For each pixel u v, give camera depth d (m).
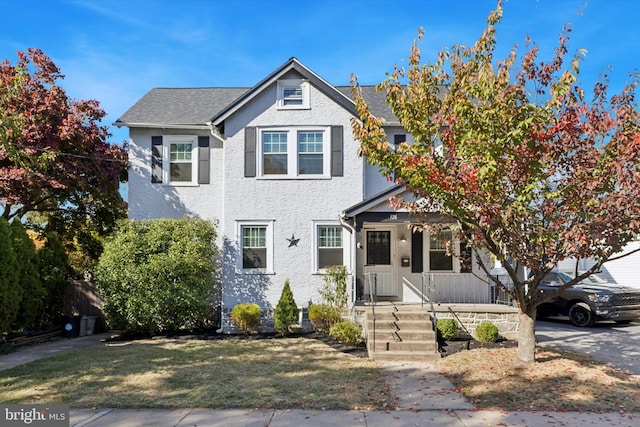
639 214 6.24
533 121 6.44
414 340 9.80
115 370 8.07
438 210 8.41
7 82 8.40
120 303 12.09
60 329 12.58
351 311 11.88
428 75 7.70
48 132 12.50
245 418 5.61
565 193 7.13
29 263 11.92
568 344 10.53
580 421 5.54
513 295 8.59
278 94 13.47
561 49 7.21
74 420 5.53
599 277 18.31
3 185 12.03
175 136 14.05
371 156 7.48
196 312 12.34
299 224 13.22
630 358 9.04
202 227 12.81
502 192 6.98
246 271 13.09
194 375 7.68
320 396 6.50
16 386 7.07
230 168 13.38
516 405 6.14
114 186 14.50
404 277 13.59
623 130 7.04
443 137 7.45
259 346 10.51
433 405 6.16
